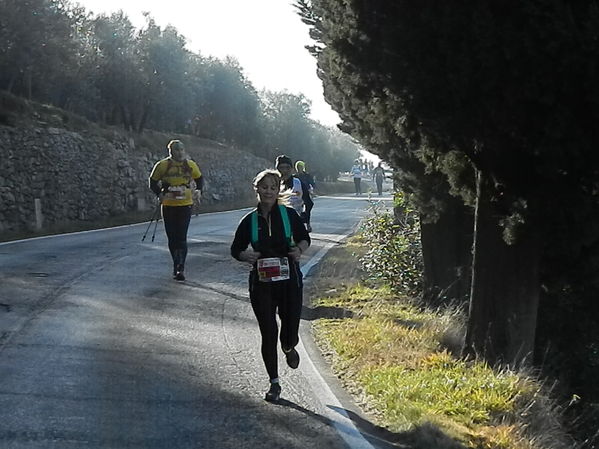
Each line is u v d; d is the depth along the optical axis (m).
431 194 9.89
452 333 9.10
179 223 12.68
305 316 10.48
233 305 10.84
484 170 7.95
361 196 50.28
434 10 6.69
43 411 6.20
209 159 41.84
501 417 6.71
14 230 22.55
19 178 24.19
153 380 7.20
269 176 6.72
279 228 6.73
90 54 33.66
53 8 26.91
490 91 6.72
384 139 9.50
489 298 8.16
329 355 8.51
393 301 11.41
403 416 6.36
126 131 35.41
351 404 6.84
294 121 55.91
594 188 7.30
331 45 8.20
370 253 12.67
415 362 7.99
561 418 8.08
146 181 33.72
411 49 6.96
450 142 7.70
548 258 8.28
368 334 9.07
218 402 6.66
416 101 7.28
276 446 5.70
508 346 8.04
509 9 6.45
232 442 5.75
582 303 9.95
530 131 6.93
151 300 10.97
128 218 27.86
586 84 6.26
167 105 38.47
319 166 59.50
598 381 10.04
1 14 24.50
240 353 8.27
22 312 9.76
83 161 28.14
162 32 38.31
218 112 48.62
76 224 24.84
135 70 35.62
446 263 10.86
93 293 11.30
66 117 28.98
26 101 27.25
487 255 8.16
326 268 14.62
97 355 7.95
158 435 5.82
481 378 7.39
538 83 6.45
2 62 25.48
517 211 7.65
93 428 5.89
